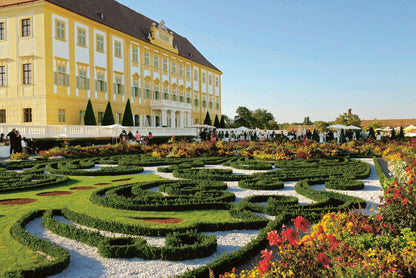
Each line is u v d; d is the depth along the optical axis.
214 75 71.06
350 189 10.70
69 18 34.06
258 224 6.75
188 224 6.50
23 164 17.03
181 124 54.97
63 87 33.28
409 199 5.26
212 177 12.55
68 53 33.88
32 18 31.38
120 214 7.68
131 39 44.03
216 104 72.31
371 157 22.56
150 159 19.42
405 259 3.71
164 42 52.56
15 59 32.03
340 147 23.64
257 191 10.60
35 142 26.06
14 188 10.45
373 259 3.63
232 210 7.59
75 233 6.11
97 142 31.52
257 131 62.72
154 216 7.51
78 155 21.66
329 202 8.43
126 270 4.90
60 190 10.71
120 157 20.80
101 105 38.72
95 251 5.62
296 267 3.43
